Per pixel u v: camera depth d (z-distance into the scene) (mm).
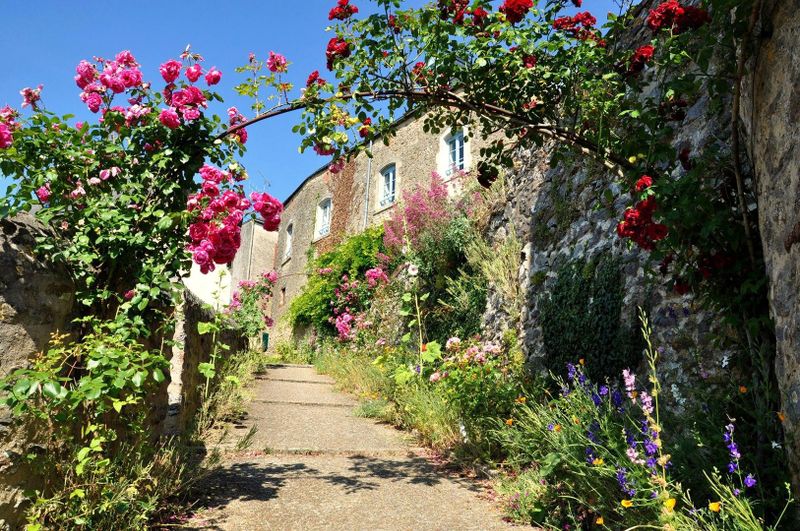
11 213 1846
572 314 4180
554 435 2754
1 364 1747
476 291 5969
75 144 2291
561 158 3477
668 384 3102
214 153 2711
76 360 2053
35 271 1906
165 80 2656
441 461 3852
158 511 2428
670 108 2902
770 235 1950
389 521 2615
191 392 3939
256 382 7309
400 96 3250
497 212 6145
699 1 3514
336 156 3330
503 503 2889
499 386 3896
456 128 3791
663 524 1904
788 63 1856
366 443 4277
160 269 2346
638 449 2303
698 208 2455
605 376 3705
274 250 21922
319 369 9922
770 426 2148
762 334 2311
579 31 3139
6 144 1938
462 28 2990
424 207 7566
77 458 1869
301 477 3291
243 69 3082
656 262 3412
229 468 3377
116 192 2516
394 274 9156
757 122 2115
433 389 4730
